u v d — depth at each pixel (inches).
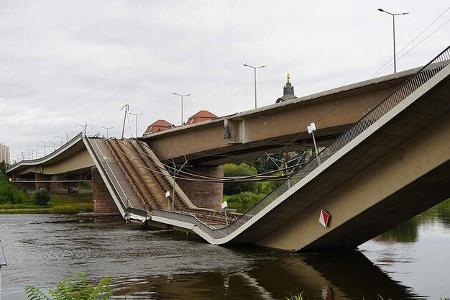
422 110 1007.6
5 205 4116.6
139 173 2805.1
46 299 549.0
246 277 1102.4
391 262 1273.4
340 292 952.9
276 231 1521.9
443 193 1254.9
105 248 1611.7
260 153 2751.0
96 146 3029.0
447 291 950.4
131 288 999.6
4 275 1154.7
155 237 1907.0
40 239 1904.5
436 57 1003.9
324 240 1396.4
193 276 1119.6
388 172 1170.0
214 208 3403.1
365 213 1245.1
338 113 1836.9
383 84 1610.5
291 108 2034.9
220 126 2519.7
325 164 1173.7
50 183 5073.8
